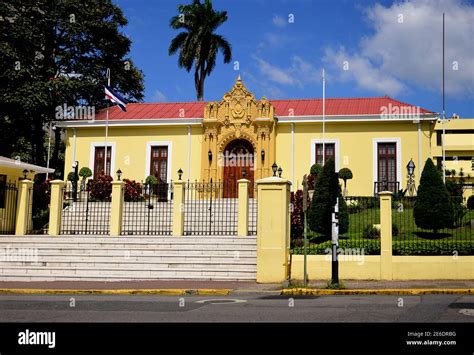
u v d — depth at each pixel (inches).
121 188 745.0
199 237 683.4
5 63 1246.9
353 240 605.9
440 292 499.2
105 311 379.2
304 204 528.7
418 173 1023.0
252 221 770.2
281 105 1218.0
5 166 848.9
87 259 652.1
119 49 1459.2
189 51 1699.1
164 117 1193.4
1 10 1250.0
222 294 509.4
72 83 1267.2
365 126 1057.5
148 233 754.2
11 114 1293.1
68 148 1176.8
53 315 361.7
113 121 1146.7
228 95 1098.7
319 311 371.6
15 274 629.0
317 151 1074.1
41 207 954.7
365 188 1041.5
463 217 782.5
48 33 1322.6
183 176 1115.9
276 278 580.1
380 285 538.3
